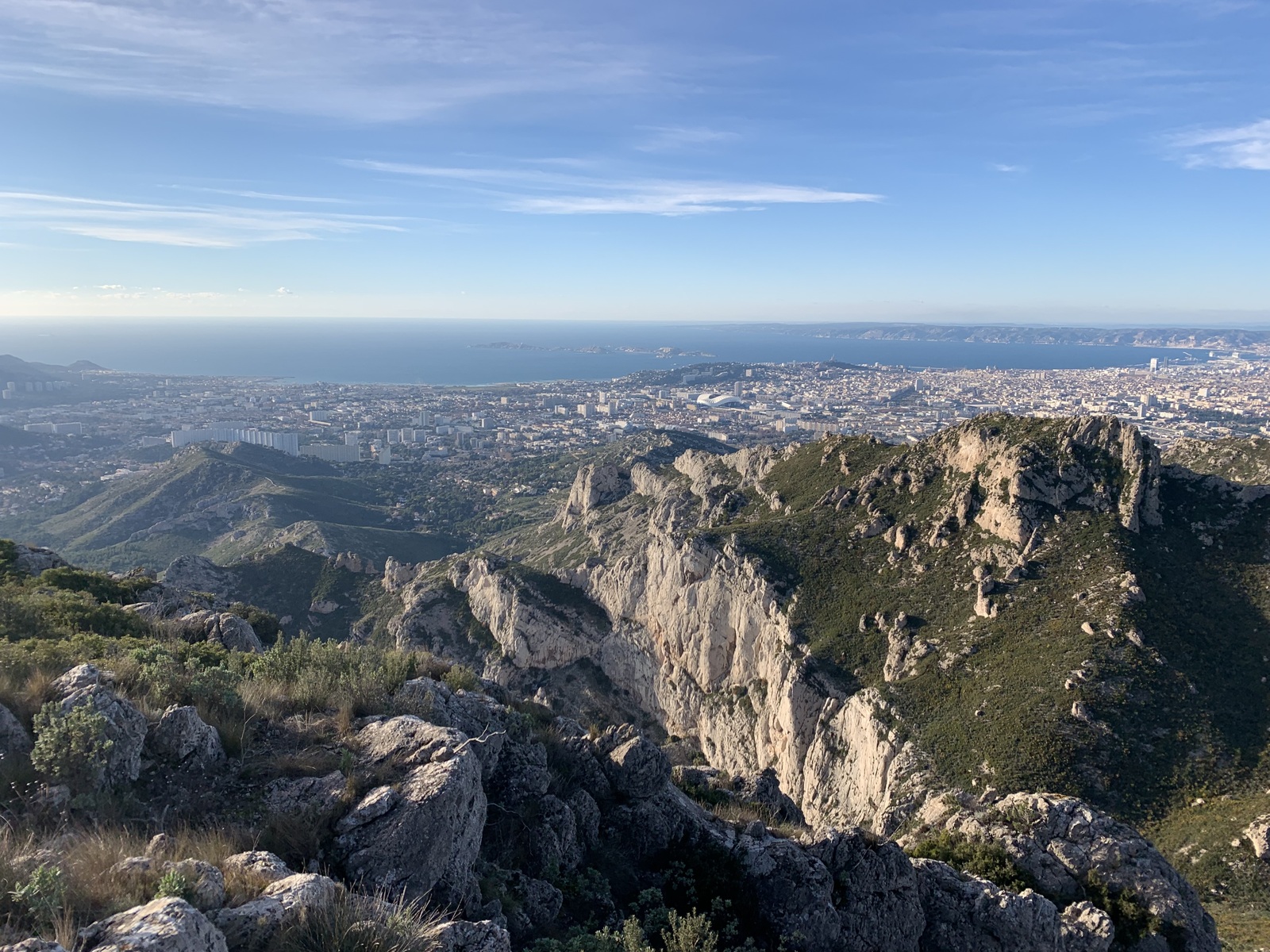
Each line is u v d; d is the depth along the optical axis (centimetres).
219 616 3284
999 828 2253
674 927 1501
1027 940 1800
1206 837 4222
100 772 1269
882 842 1889
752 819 2130
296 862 1261
